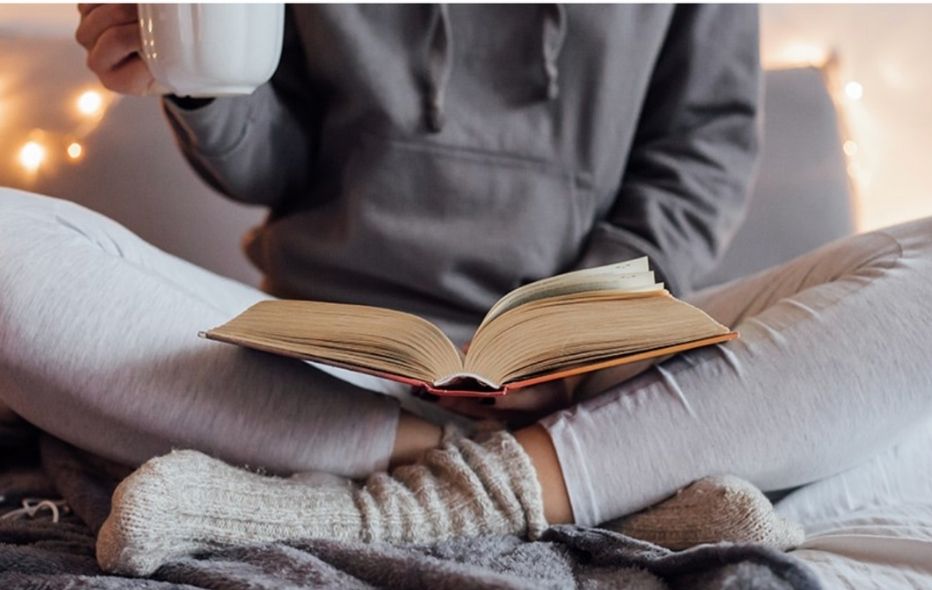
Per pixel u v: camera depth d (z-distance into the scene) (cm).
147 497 58
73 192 136
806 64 157
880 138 170
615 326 63
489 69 104
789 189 146
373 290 102
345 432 70
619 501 67
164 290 70
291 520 63
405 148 101
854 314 69
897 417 68
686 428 67
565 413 69
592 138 104
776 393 67
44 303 64
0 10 136
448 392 58
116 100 137
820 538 67
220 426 67
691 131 113
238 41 71
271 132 103
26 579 56
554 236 103
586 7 102
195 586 56
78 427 67
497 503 65
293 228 105
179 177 139
